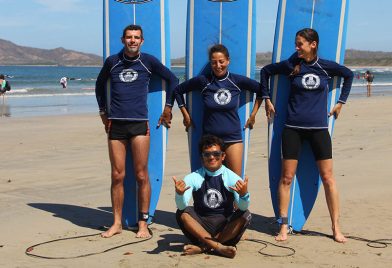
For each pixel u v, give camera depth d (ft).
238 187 13.94
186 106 17.33
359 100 83.71
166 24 17.93
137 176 16.76
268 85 16.66
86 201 21.38
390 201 20.63
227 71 16.14
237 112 16.11
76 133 42.42
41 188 23.61
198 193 14.92
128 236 16.67
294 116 16.12
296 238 16.44
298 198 17.26
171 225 18.03
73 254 14.88
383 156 30.30
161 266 13.85
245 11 17.58
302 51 15.74
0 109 67.15
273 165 17.39
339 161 29.07
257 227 17.72
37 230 17.24
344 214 18.97
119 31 18.12
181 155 31.94
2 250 15.21
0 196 21.95
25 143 37.19
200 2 17.78
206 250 14.89
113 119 16.51
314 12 17.53
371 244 15.72
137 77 16.39
